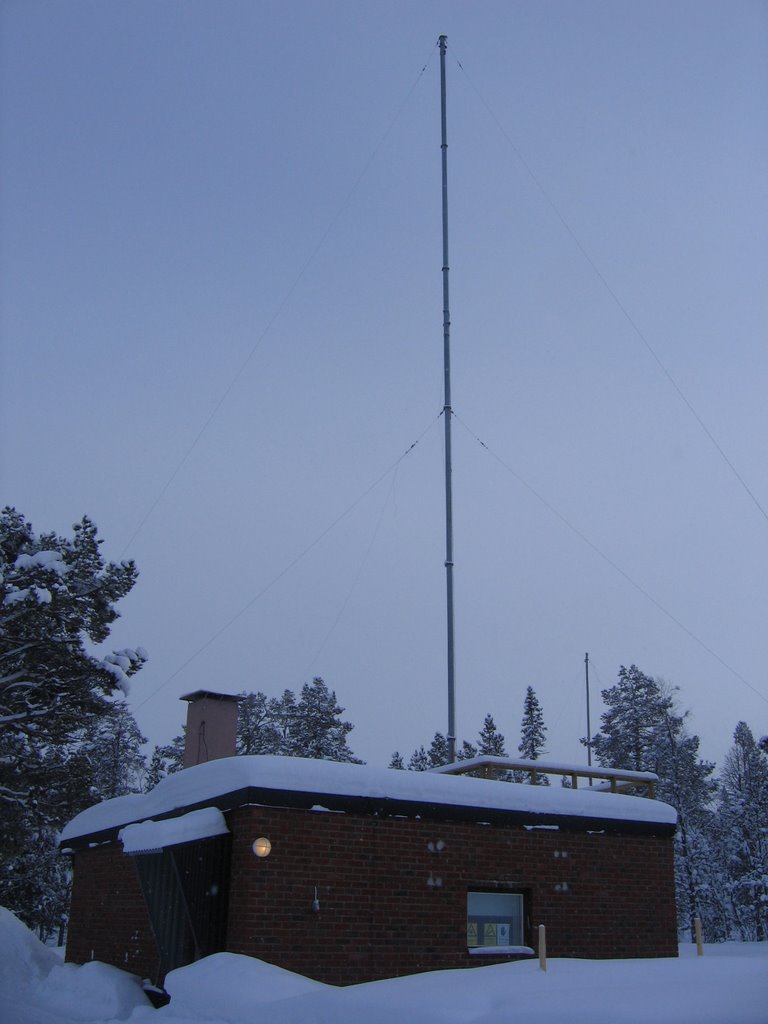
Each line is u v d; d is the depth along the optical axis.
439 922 13.97
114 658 27.64
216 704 18.88
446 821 14.52
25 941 18.80
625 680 63.41
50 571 26.12
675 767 58.03
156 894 14.59
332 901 13.19
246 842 12.93
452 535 23.53
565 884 15.38
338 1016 9.82
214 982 11.58
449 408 25.05
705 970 11.03
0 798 28.64
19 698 27.78
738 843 61.81
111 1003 13.95
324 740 61.53
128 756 63.88
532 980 10.45
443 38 28.73
